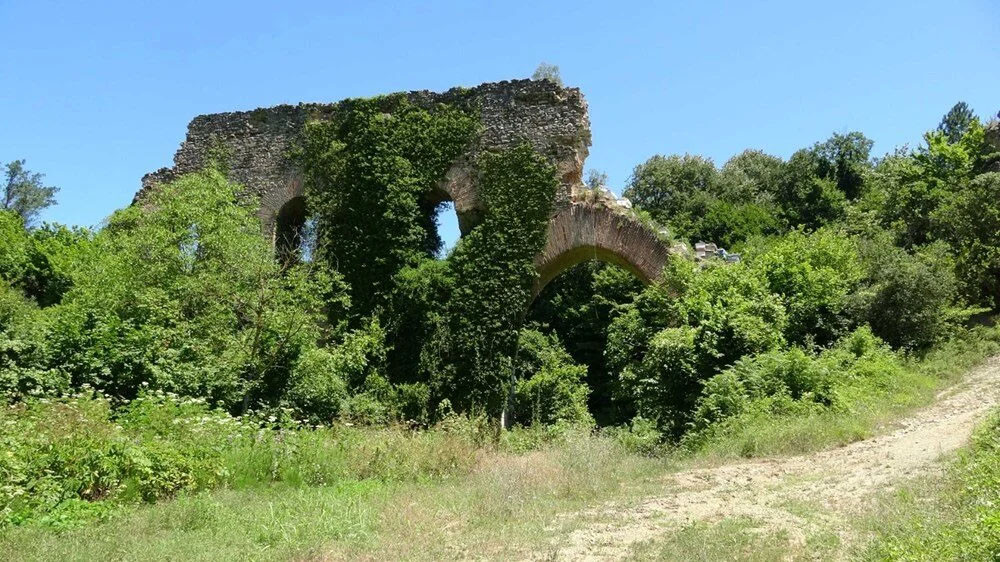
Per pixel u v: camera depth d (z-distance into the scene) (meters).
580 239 19.34
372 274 20.16
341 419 14.93
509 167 19.91
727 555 6.29
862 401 13.63
